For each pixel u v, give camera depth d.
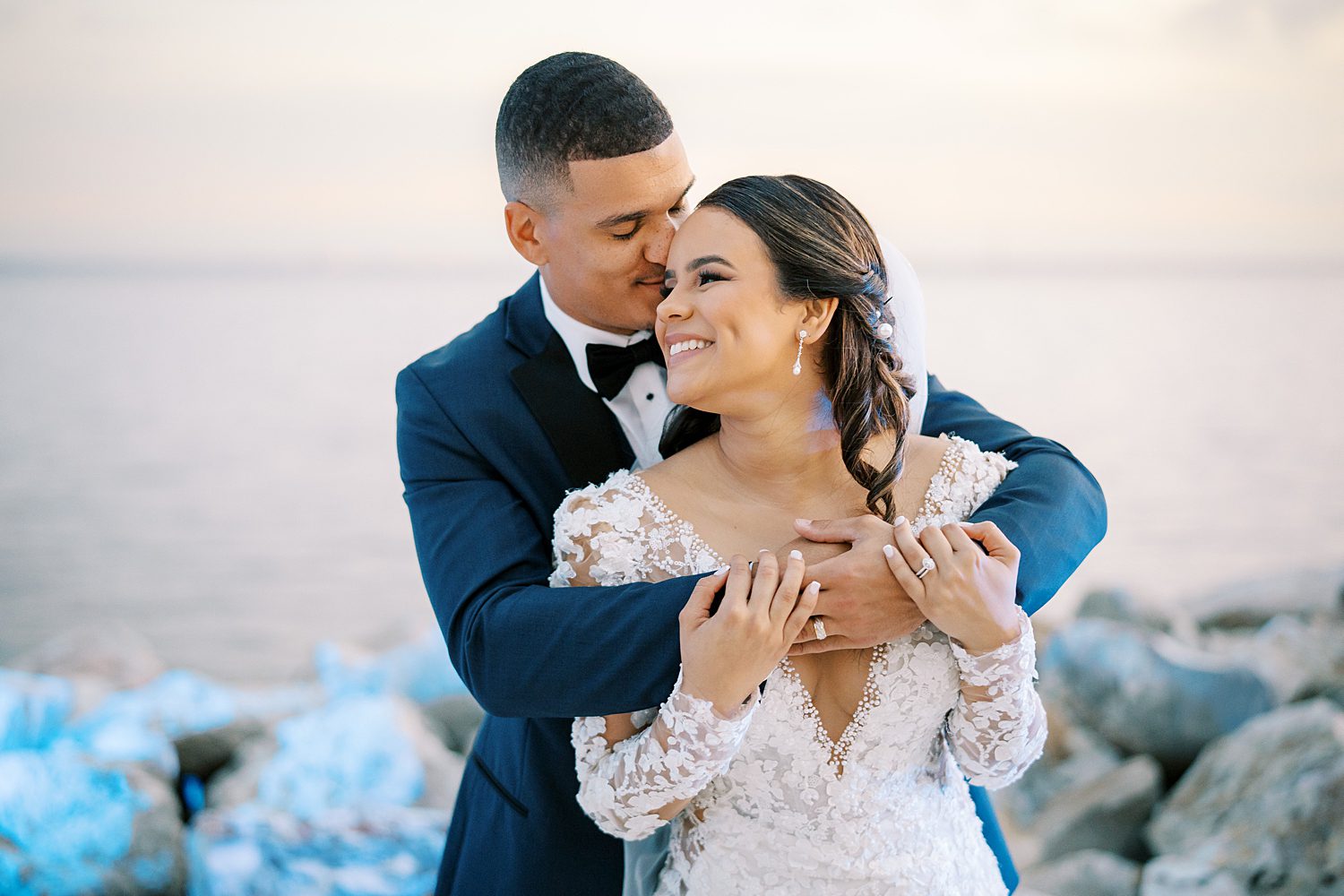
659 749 1.43
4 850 3.39
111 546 11.80
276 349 22.44
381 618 10.03
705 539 1.54
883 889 1.50
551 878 1.83
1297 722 3.78
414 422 1.88
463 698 5.36
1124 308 29.00
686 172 1.83
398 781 4.33
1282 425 16.03
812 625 1.42
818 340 1.53
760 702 1.46
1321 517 11.96
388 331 24.67
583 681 1.48
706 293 1.46
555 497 1.87
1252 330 25.11
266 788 4.30
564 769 1.83
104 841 3.52
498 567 1.68
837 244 1.47
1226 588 6.80
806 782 1.48
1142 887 3.40
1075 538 1.64
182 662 9.15
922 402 1.83
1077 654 4.68
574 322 1.91
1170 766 4.36
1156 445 15.06
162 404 17.86
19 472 14.31
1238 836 3.44
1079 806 4.04
